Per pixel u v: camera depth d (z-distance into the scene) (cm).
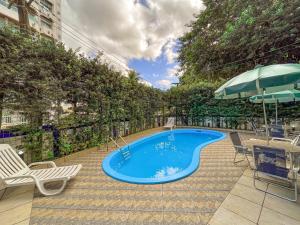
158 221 227
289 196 282
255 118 982
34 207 267
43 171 345
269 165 295
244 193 295
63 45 508
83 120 604
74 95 552
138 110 1025
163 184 338
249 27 826
